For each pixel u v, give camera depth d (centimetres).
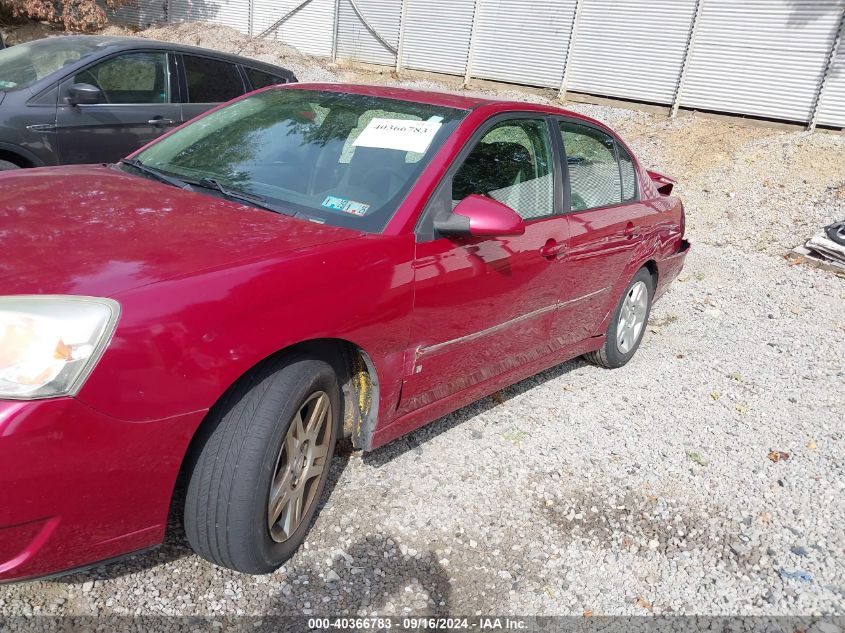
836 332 627
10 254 214
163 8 2094
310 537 281
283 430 235
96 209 261
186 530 236
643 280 486
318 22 1850
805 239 873
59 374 187
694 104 1320
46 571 198
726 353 552
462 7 1602
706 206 997
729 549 313
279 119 353
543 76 1516
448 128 321
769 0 1210
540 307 370
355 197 296
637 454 382
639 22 1364
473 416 396
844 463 399
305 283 238
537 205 359
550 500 330
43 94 579
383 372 281
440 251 291
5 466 180
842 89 1159
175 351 204
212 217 269
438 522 302
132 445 200
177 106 680
